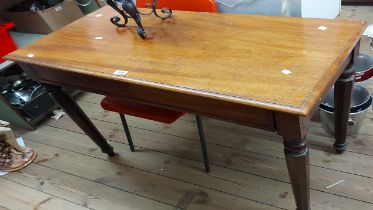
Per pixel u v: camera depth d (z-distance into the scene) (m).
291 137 0.97
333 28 1.21
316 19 1.30
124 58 1.30
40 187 1.91
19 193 1.90
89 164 2.00
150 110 1.55
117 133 2.19
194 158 1.87
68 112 1.73
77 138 2.24
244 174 1.71
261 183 1.64
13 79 2.45
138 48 1.36
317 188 1.55
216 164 1.80
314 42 1.14
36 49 1.53
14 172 2.06
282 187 1.59
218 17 1.50
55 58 1.41
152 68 1.19
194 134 2.04
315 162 1.68
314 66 1.01
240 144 1.89
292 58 1.07
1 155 2.09
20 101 2.34
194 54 1.22
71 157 2.08
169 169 1.84
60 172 1.99
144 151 2.00
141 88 1.20
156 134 2.11
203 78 1.07
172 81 1.08
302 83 0.95
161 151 1.97
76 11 2.62
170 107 1.20
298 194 1.16
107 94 1.37
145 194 1.73
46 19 2.41
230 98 0.95
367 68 1.88
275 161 1.74
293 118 0.90
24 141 2.31
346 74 1.33
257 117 0.98
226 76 1.05
